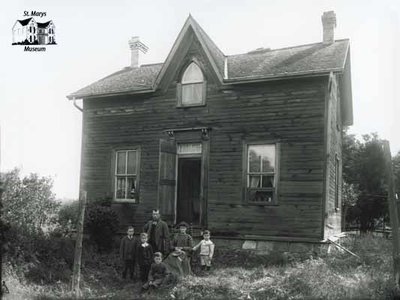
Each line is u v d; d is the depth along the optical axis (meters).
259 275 11.43
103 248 15.47
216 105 15.86
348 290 9.17
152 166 16.86
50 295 10.14
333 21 17.03
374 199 29.92
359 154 31.36
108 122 18.03
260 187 14.89
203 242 12.95
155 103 17.09
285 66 15.10
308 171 14.10
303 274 10.27
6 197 13.09
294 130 14.48
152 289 10.61
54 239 13.98
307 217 13.94
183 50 16.64
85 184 18.22
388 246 15.84
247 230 14.79
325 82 14.18
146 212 16.75
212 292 10.00
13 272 10.98
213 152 15.73
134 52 21.33
